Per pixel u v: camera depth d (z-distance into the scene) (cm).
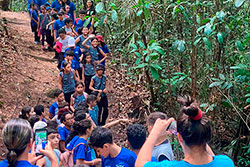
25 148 190
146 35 640
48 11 993
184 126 164
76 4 1213
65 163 339
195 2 536
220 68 547
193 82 560
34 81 746
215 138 584
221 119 618
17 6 1702
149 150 167
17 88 689
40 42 1038
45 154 215
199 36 518
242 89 536
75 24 863
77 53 658
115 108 727
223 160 165
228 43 548
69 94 595
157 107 683
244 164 546
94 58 682
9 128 184
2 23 983
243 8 538
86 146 344
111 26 900
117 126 673
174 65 677
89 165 343
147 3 508
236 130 600
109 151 275
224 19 516
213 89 576
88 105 511
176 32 626
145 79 736
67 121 415
